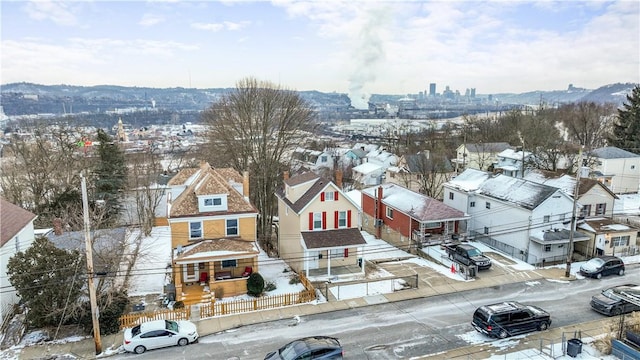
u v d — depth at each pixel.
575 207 33.12
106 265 27.81
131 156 72.06
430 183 62.19
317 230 35.03
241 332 25.70
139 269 34.00
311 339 22.06
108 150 54.47
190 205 32.72
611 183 62.25
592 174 60.56
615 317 26.72
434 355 22.86
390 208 44.03
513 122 100.06
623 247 38.62
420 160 64.69
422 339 24.58
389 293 30.97
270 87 49.12
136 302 29.36
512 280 33.16
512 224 38.78
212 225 32.72
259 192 47.59
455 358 22.50
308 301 29.80
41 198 53.78
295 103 49.34
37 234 36.19
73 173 54.53
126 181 56.72
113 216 50.91
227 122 48.41
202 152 60.34
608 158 61.50
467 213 43.84
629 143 71.88
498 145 82.81
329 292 31.11
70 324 25.92
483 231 42.56
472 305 28.95
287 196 38.75
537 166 63.81
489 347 23.58
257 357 22.92
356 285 32.25
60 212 48.12
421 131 144.25
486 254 39.12
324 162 92.62
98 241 32.91
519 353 22.81
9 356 23.00
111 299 25.61
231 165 50.81
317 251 35.50
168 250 40.72
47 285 24.34
